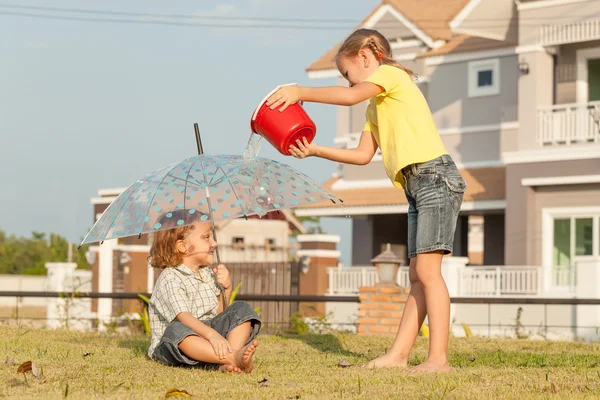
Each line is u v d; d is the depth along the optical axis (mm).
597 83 24156
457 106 27234
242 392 5117
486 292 22375
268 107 6137
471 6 24938
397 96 6348
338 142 29469
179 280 6504
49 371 5938
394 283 14156
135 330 15289
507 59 26359
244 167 6539
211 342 6082
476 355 8070
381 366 6496
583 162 22891
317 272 24453
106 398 4867
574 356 7977
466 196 25438
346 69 6605
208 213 6184
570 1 23547
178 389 5027
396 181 6469
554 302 12844
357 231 29781
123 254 25641
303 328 15281
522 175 23859
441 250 6285
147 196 6445
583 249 23141
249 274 22703
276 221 44812
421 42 28266
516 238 23875
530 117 23953
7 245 71438
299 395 5020
